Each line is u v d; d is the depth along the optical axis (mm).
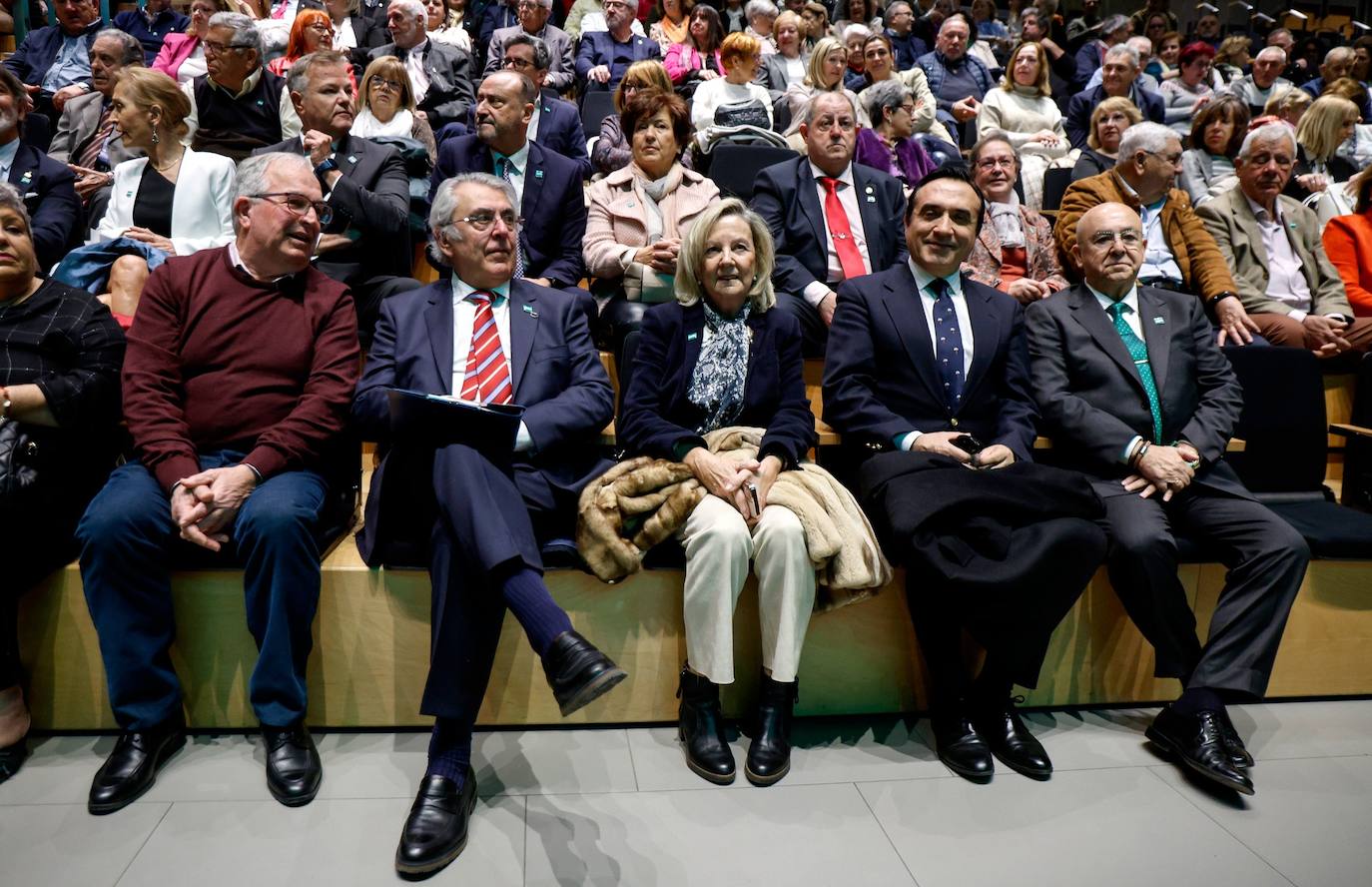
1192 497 2109
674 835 1557
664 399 2094
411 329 2002
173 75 4371
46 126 3742
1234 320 2879
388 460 1803
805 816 1625
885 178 2986
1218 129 3803
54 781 1672
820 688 1980
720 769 1723
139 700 1698
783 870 1472
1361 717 2047
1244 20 8180
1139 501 2039
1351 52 6098
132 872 1424
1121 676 2068
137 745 1666
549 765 1775
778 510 1813
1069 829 1603
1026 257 3156
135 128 2611
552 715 1918
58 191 2855
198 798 1630
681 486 1839
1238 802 1697
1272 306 3057
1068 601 1782
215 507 1751
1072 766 1814
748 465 1834
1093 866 1501
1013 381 2232
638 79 3547
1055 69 6250
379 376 1951
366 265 2746
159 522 1729
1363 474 2379
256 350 1947
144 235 2533
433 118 4211
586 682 1438
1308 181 4098
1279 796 1721
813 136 2881
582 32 5109
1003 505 1809
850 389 2189
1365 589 2113
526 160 2916
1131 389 2248
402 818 1587
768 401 2096
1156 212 3139
